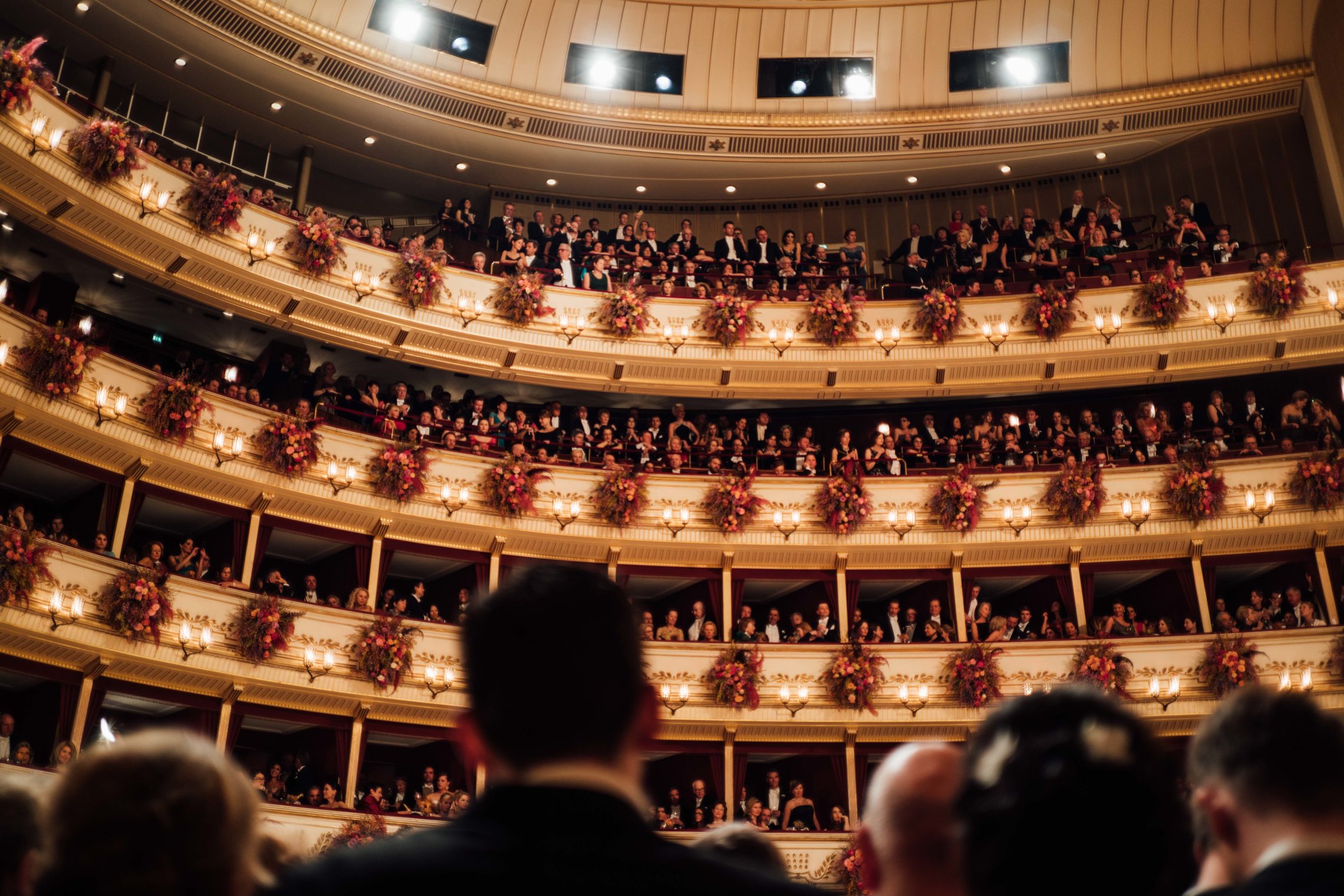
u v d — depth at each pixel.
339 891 1.83
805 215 30.12
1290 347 24.41
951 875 2.21
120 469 19.92
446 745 22.83
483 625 2.10
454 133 27.59
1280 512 22.70
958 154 28.62
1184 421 25.83
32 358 18.44
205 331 24.25
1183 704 21.33
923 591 24.33
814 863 20.22
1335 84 26.08
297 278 22.77
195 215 21.62
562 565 2.21
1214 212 27.75
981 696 21.69
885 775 2.35
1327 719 2.30
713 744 22.17
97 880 1.93
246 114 26.58
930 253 26.95
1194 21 27.50
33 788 2.69
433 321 23.97
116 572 18.62
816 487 24.02
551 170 28.97
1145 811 1.78
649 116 27.95
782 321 25.55
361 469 22.14
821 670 22.31
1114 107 27.81
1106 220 26.55
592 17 27.53
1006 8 27.81
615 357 24.94
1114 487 23.48
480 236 26.70
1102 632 22.23
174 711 20.44
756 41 28.14
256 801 2.18
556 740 2.01
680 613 24.44
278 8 24.84
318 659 20.36
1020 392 25.44
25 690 18.94
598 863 1.87
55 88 23.97
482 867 1.83
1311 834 2.19
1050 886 1.76
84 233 20.55
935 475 24.11
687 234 27.33
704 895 1.88
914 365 25.16
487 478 22.97
